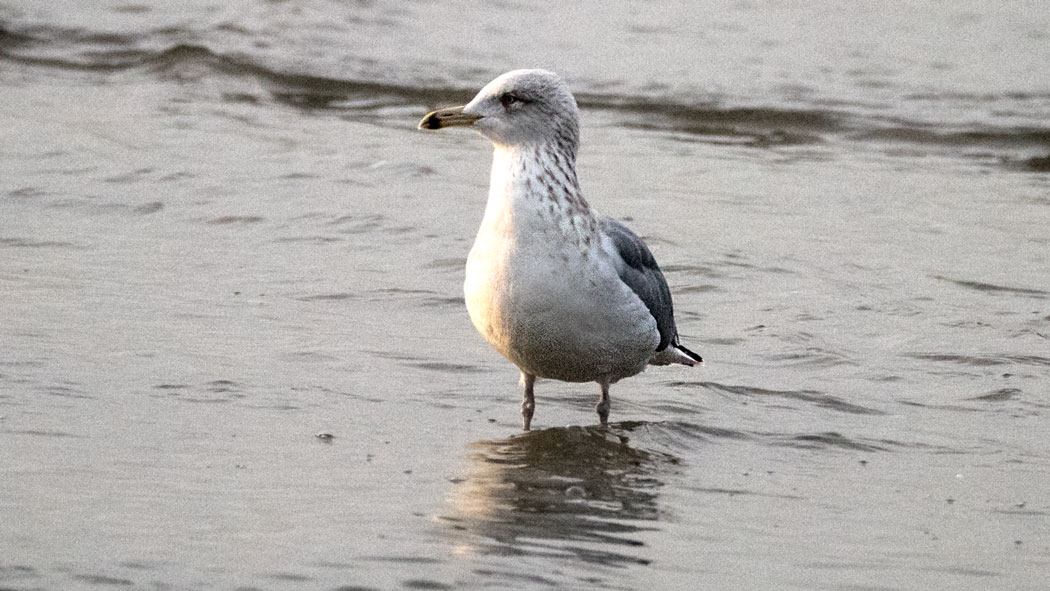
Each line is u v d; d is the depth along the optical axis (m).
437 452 10.48
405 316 14.17
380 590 7.55
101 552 7.89
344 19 29.09
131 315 13.59
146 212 17.61
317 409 11.32
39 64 26.22
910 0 31.52
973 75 26.62
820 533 9.10
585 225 10.27
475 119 10.27
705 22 29.98
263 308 14.12
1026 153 23.09
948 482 10.33
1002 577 8.40
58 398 11.03
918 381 12.85
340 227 17.28
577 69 26.72
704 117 24.55
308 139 22.06
